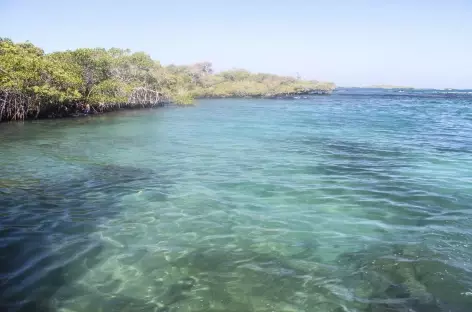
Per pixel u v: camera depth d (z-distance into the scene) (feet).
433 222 27.99
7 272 20.01
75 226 26.78
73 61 133.69
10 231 25.61
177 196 34.27
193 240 24.61
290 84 406.00
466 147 63.31
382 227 27.02
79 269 20.53
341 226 27.17
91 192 35.32
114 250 22.98
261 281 19.56
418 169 46.24
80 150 58.34
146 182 39.17
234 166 47.47
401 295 18.29
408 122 110.52
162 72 210.38
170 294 18.28
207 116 130.00
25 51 116.37
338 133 83.25
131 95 162.09
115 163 48.67
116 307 17.16
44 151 56.95
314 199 33.60
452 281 19.51
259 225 27.30
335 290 18.74
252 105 206.80
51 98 107.86
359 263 21.53
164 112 148.36
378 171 45.01
